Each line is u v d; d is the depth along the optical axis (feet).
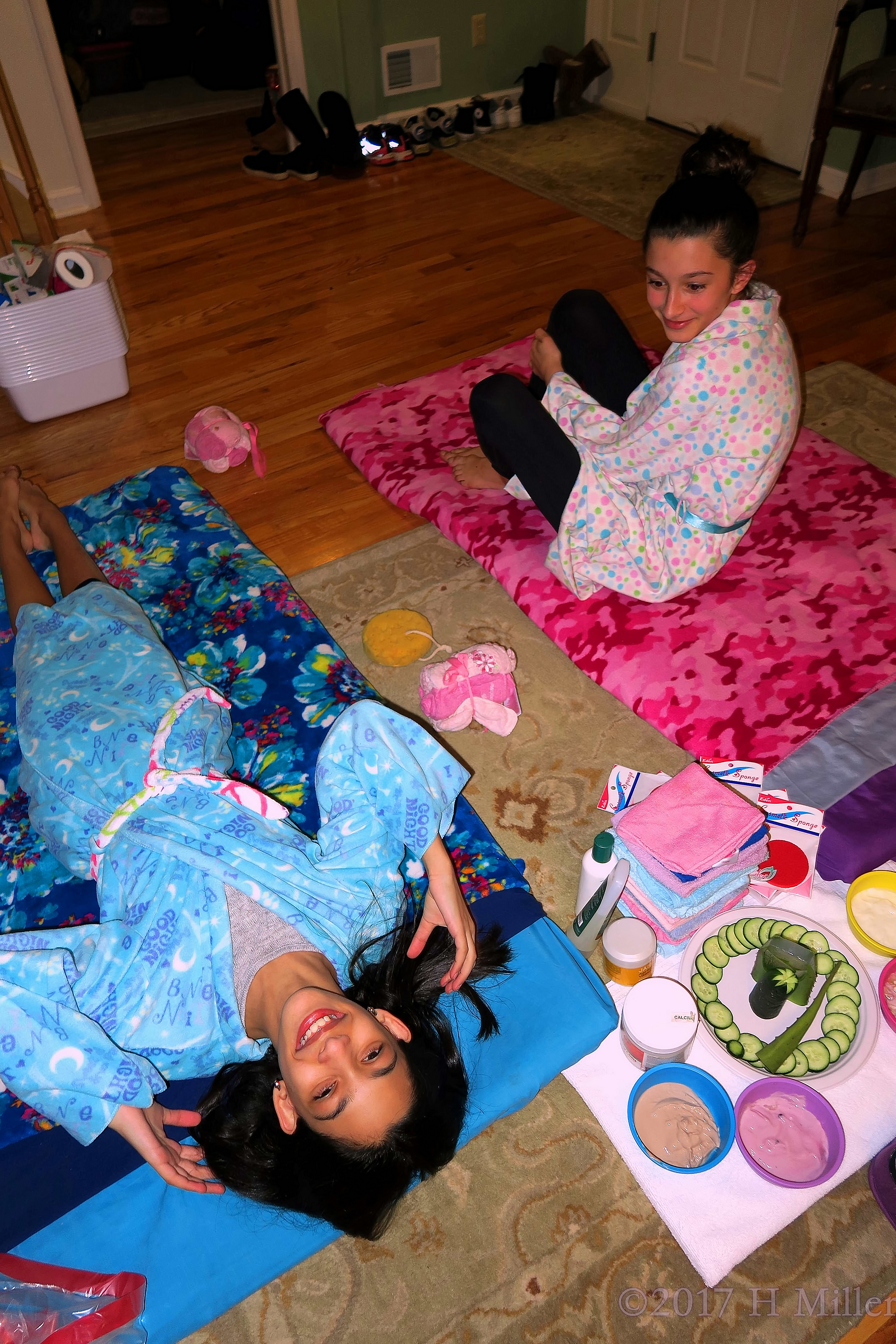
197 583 6.16
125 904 4.07
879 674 5.52
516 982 4.20
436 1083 3.43
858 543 6.39
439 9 12.94
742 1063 3.91
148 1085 3.50
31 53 11.17
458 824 4.81
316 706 5.32
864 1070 3.98
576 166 12.67
